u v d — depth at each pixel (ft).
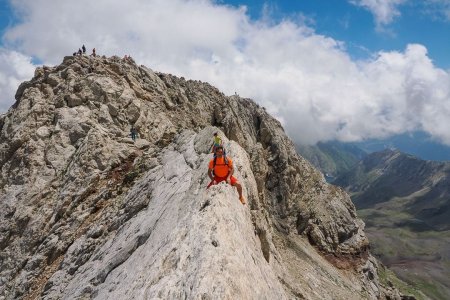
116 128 144.46
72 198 118.62
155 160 113.91
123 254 70.74
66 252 100.22
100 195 114.52
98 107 149.89
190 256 45.19
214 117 215.51
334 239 224.94
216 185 58.23
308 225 222.28
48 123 146.41
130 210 93.50
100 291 65.57
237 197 60.95
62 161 134.41
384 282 289.74
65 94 153.38
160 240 56.44
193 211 54.65
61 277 89.86
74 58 173.17
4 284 106.93
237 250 47.47
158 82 206.90
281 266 121.90
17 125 147.23
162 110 179.11
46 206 120.67
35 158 134.82
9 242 119.14
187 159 95.81
